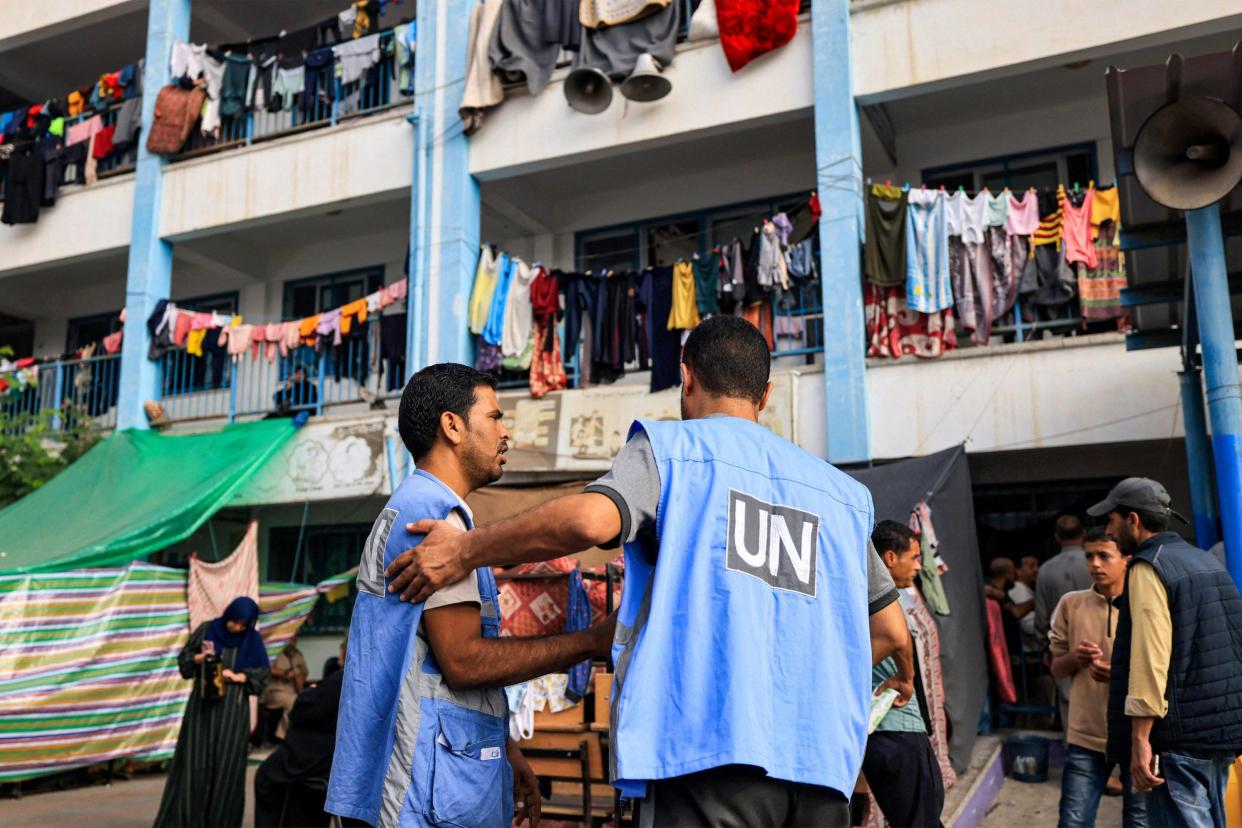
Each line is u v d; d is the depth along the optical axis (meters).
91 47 15.95
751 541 2.12
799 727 2.05
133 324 13.59
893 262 9.79
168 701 9.99
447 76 12.25
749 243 12.71
